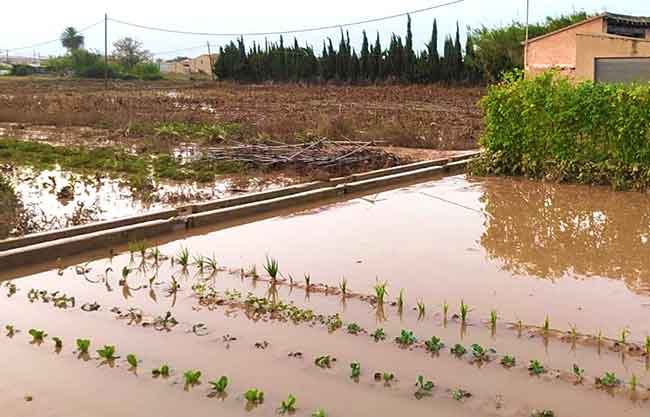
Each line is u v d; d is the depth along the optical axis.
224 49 69.69
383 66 62.16
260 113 29.78
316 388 5.62
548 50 31.08
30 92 47.81
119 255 9.54
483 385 5.66
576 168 14.78
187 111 30.08
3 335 6.73
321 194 13.25
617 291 7.97
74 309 7.45
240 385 5.68
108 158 17.52
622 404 5.34
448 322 7.01
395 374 5.86
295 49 66.88
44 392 5.59
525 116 15.19
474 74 55.62
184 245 10.04
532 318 7.11
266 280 8.38
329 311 7.36
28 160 17.34
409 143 20.61
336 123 21.19
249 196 12.52
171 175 15.32
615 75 22.94
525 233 10.66
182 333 6.78
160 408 5.33
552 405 5.33
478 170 16.03
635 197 13.27
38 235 9.55
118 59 89.62
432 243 10.08
